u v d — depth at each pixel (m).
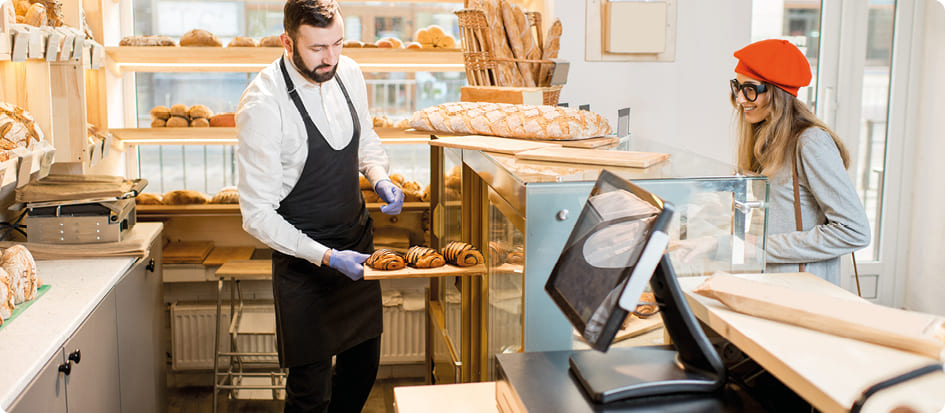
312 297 2.38
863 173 4.18
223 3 3.79
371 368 2.71
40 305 2.08
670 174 1.38
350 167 2.44
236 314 3.39
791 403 0.99
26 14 2.34
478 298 2.03
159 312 3.06
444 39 3.60
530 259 1.33
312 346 2.40
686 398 1.00
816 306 0.93
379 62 3.51
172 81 3.79
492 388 1.42
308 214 2.37
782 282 1.09
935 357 0.80
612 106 3.45
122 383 2.46
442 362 2.59
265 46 3.38
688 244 1.33
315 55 2.16
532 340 1.36
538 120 2.00
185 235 3.64
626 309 0.87
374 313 2.61
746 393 1.01
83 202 2.60
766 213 1.35
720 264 1.36
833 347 0.86
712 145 3.53
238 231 3.67
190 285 3.63
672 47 3.43
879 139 4.16
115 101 3.56
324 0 2.13
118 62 3.48
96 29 3.29
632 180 1.31
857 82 4.07
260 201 2.24
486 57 2.54
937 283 3.99
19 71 2.52
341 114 2.38
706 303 1.03
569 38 3.37
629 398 1.00
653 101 3.47
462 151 2.03
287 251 2.26
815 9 4.04
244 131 2.22
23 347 1.76
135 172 3.80
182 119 3.46
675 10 3.40
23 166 2.06
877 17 4.05
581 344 1.37
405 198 3.61
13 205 2.64
